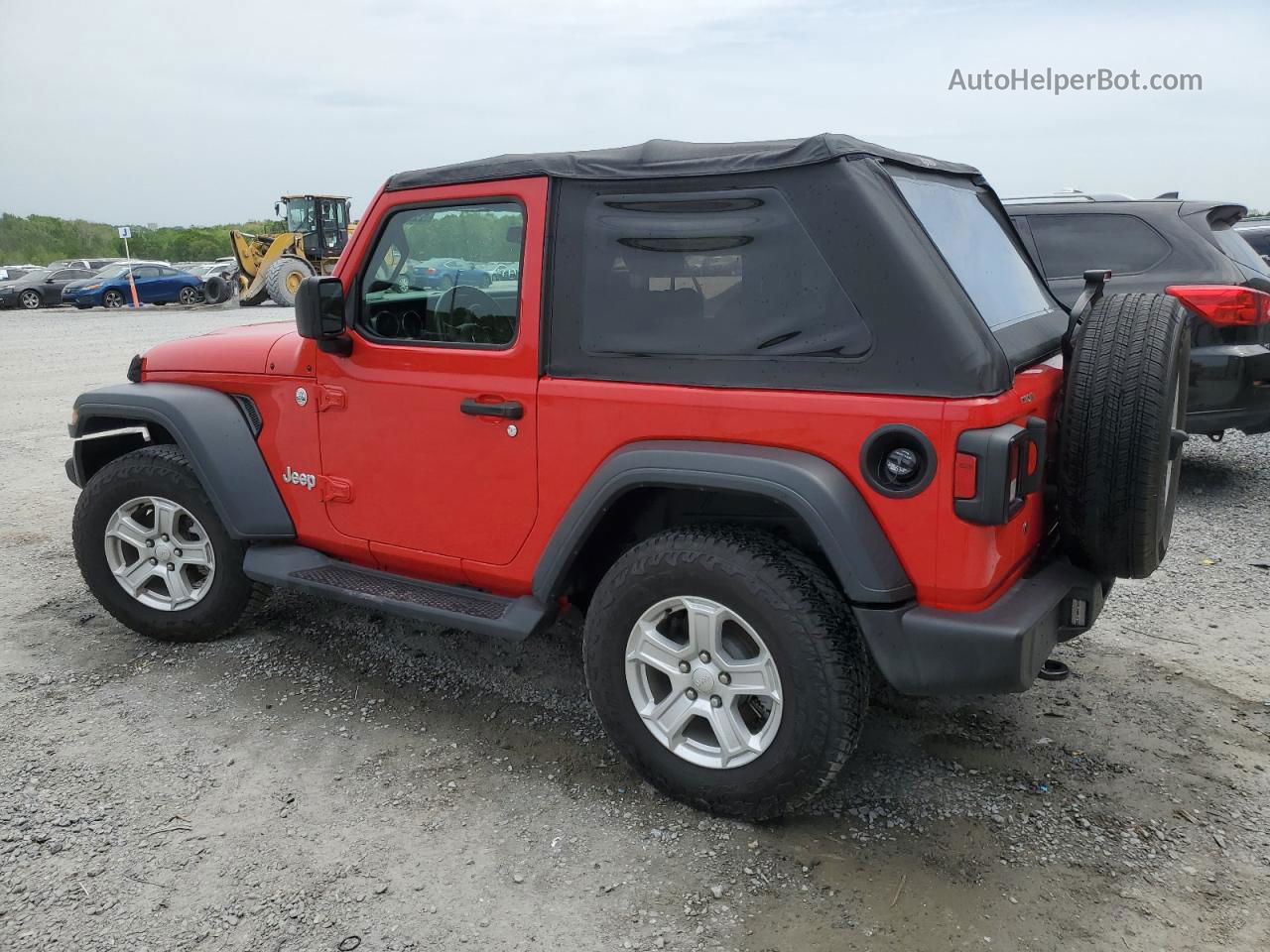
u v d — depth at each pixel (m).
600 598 2.95
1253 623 4.31
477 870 2.71
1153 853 2.74
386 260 3.40
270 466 3.80
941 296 2.48
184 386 3.96
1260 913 2.50
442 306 3.28
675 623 2.95
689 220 2.80
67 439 8.53
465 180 3.18
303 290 3.27
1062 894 2.58
